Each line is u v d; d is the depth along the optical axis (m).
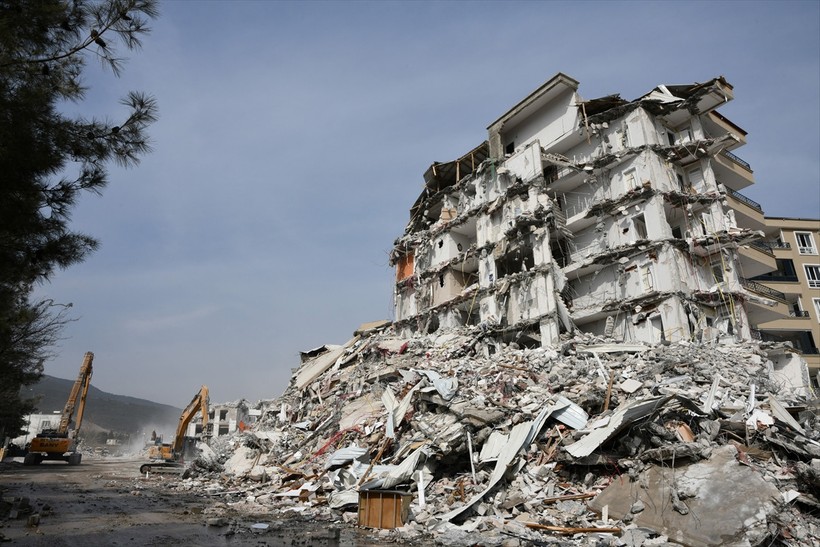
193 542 11.95
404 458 19.30
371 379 32.81
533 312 36.06
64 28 9.24
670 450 13.58
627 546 11.55
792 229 51.88
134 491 22.38
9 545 11.17
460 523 14.34
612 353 26.62
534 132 43.12
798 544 10.87
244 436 33.09
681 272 32.81
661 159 36.12
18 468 37.16
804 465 12.51
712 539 11.10
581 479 15.14
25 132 8.96
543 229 36.88
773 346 33.25
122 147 10.14
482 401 20.20
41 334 14.26
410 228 55.38
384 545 12.22
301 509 17.56
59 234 10.00
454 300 42.91
